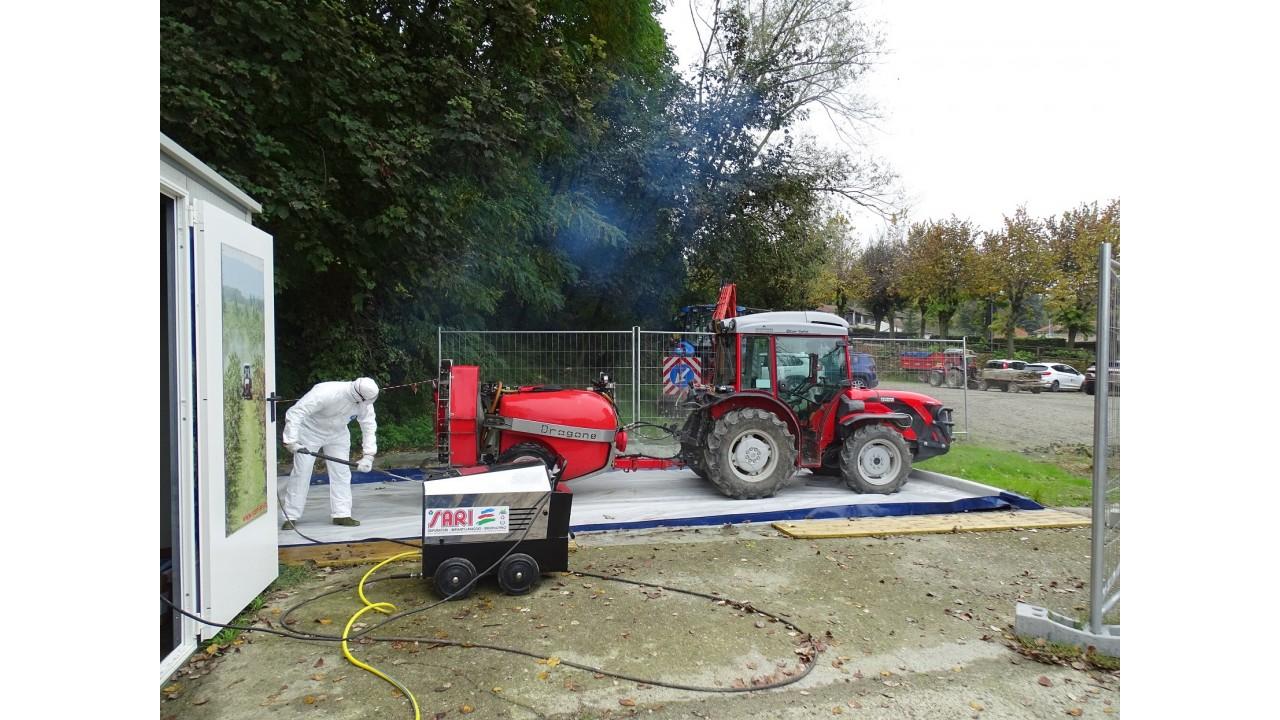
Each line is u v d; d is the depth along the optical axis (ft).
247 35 23.09
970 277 102.17
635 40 53.06
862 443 22.86
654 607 13.41
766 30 62.44
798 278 67.05
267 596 13.76
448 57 28.45
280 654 11.21
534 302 47.70
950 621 13.04
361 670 10.65
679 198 56.08
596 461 21.13
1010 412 54.95
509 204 38.40
